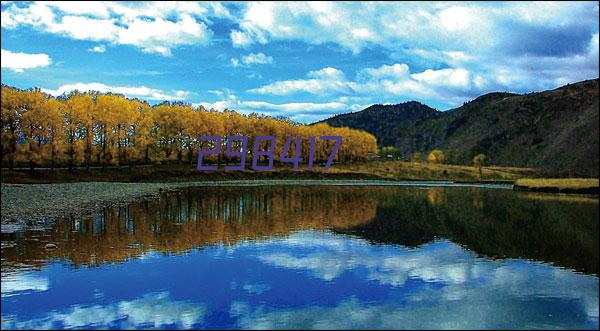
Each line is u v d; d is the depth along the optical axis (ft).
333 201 177.06
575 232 98.84
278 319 43.86
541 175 534.37
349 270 62.90
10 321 42.78
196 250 75.10
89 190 197.06
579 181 268.21
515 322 43.45
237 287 54.19
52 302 48.08
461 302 49.21
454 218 123.54
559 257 72.28
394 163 545.03
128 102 313.53
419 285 55.83
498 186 344.28
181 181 319.68
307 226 104.99
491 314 45.57
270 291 52.80
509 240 88.28
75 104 277.03
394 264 66.90
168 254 71.67
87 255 69.62
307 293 52.16
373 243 83.76
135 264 64.75
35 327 41.39
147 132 321.73
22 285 53.83
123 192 202.08
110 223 103.35
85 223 102.27
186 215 122.31
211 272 60.85
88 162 284.41
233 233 93.30
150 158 335.88
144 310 46.03
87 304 47.67
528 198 202.39
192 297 50.26
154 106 377.71
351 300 49.80
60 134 262.06
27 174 247.29
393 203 171.01
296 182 357.41
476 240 88.07
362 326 42.16
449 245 82.43
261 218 118.93
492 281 57.82
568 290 53.72
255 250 75.87
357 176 437.99
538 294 52.19
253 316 44.60
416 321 43.55
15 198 147.02
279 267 64.23
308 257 71.00
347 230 99.50
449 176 493.36
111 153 299.58
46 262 64.80
